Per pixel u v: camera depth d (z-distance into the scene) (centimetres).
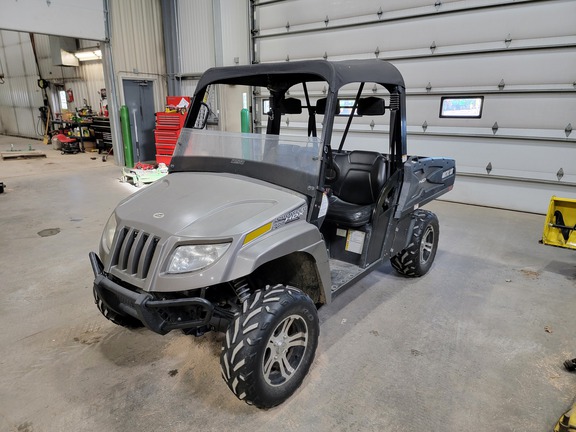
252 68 212
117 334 232
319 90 623
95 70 1048
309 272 199
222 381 194
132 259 169
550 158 480
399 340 229
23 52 1264
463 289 295
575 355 216
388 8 547
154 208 184
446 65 520
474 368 205
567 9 436
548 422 170
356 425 167
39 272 311
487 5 476
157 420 169
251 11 684
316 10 613
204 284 153
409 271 304
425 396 185
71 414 172
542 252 369
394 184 254
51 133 1191
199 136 231
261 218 168
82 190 593
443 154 548
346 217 245
